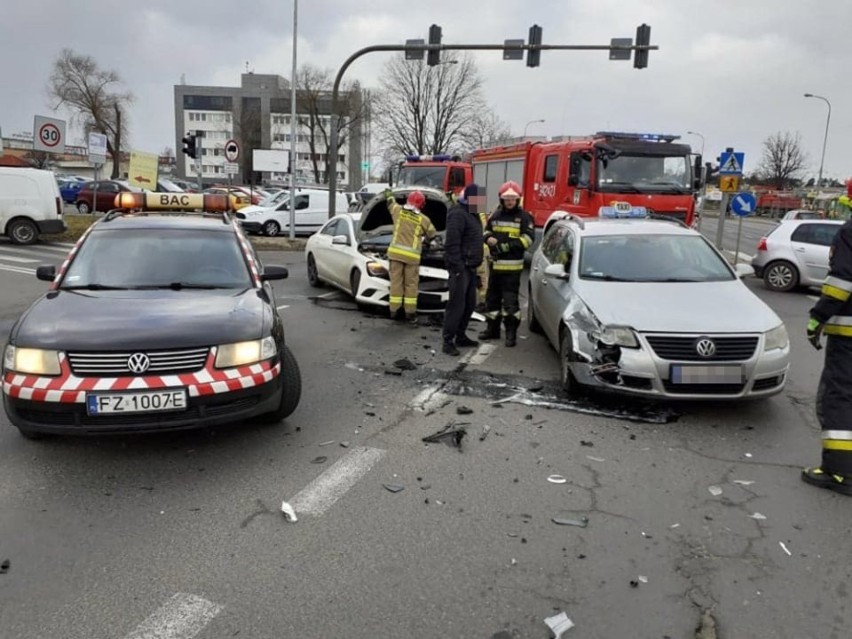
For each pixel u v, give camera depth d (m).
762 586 3.15
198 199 6.76
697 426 5.26
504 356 7.40
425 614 2.89
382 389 6.11
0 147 34.38
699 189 13.40
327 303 10.61
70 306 4.61
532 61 17.42
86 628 2.76
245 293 5.12
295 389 4.99
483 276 10.31
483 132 59.97
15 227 17.58
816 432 5.18
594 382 5.45
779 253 13.43
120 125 64.19
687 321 5.32
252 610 2.90
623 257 6.73
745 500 4.04
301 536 3.51
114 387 4.00
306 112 74.31
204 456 4.51
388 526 3.63
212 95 111.25
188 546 3.39
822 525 3.74
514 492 4.08
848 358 4.14
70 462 4.36
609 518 3.78
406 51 17.72
